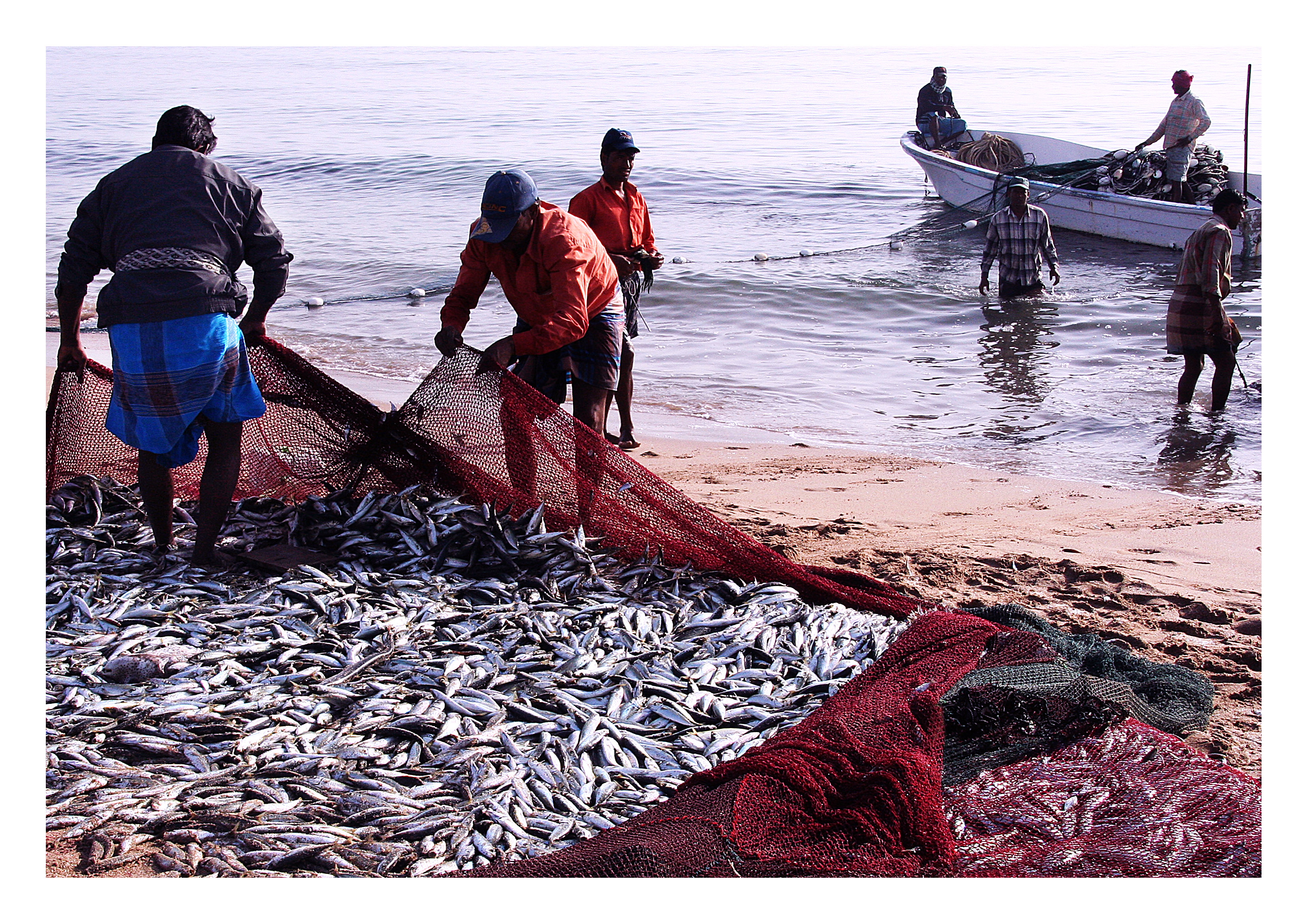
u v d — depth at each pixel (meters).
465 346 5.52
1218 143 21.84
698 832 3.15
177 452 5.07
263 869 3.08
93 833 3.21
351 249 17.09
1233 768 3.75
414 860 3.14
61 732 3.73
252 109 32.44
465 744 3.70
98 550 5.29
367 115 30.97
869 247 16.67
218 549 5.32
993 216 14.72
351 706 3.95
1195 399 9.68
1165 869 3.19
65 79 40.12
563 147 25.31
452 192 21.47
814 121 28.50
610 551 5.46
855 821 3.24
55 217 19.98
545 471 5.53
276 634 4.49
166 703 3.91
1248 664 4.81
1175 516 6.92
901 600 4.96
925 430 9.07
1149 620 5.28
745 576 5.26
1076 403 9.70
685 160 23.58
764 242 17.66
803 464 8.17
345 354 11.86
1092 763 3.72
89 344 11.90
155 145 4.92
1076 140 23.44
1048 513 7.00
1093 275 14.46
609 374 5.93
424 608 4.78
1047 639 4.47
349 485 5.88
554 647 4.45
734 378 10.77
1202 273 8.89
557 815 3.37
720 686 4.21
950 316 13.02
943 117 19.94
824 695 4.11
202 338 4.73
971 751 3.79
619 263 7.77
